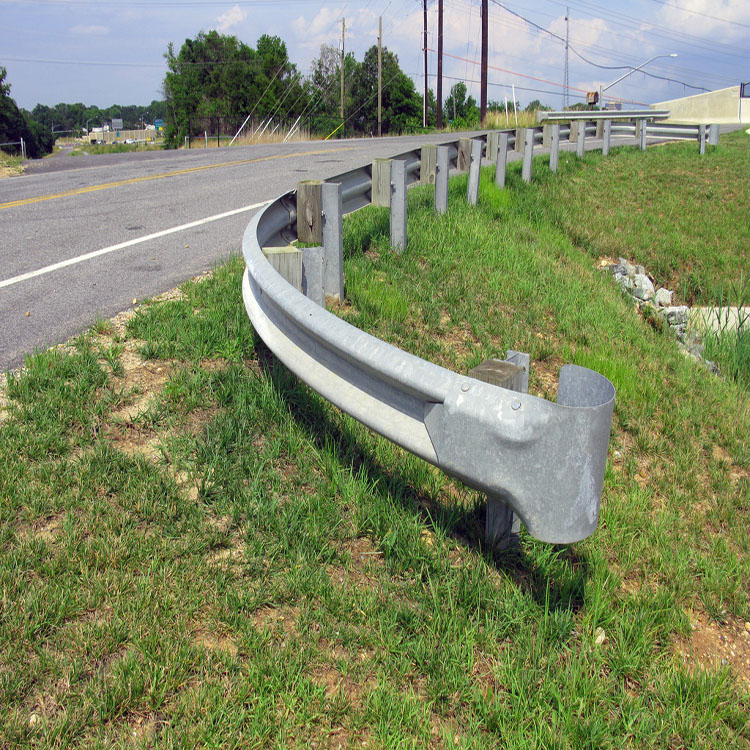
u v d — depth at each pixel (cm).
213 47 7475
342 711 231
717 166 1716
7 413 370
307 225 563
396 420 278
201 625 257
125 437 363
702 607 343
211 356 455
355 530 317
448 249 766
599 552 344
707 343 878
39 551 277
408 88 7944
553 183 1361
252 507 318
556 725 239
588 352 619
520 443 235
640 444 499
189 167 1716
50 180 1505
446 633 263
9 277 652
